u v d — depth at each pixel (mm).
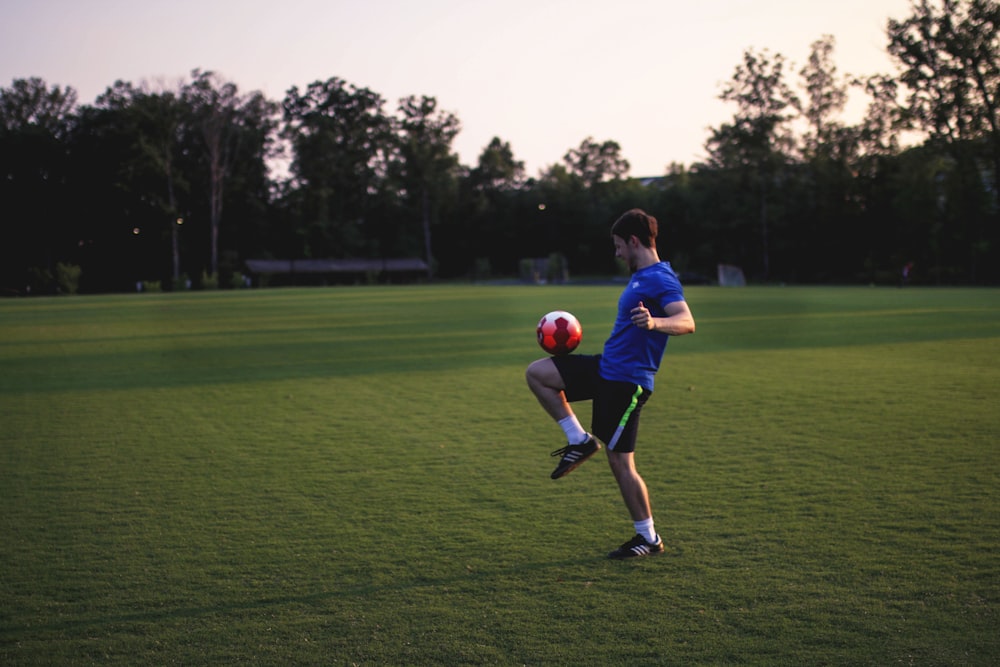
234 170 84000
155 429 8633
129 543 4945
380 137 94875
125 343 18688
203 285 73375
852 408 8930
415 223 95688
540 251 96125
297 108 95312
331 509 5586
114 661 3465
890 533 4840
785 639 3520
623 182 104938
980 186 56125
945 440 7277
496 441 7727
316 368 13633
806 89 71062
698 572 4309
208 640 3641
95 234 76312
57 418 9344
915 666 3271
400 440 7852
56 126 78812
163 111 75812
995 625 3611
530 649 3482
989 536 4750
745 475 6242
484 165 101062
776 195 73125
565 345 4812
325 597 4082
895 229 63469
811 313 24188
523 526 5148
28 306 38281
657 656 3395
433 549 4750
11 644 3637
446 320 24297
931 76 57188
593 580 4234
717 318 22609
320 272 83500
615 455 4637
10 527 5293
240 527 5223
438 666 3352
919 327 18656
